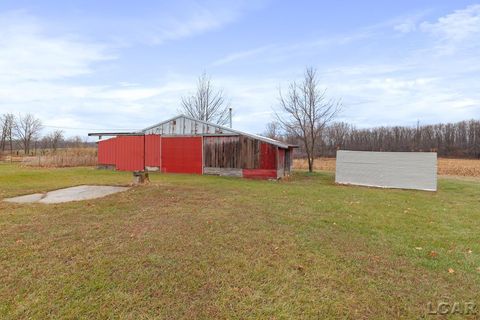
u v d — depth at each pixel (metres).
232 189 9.74
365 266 3.67
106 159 18.05
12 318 2.50
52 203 7.11
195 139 15.85
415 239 4.81
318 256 3.95
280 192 9.38
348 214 6.44
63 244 4.22
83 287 3.02
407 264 3.77
